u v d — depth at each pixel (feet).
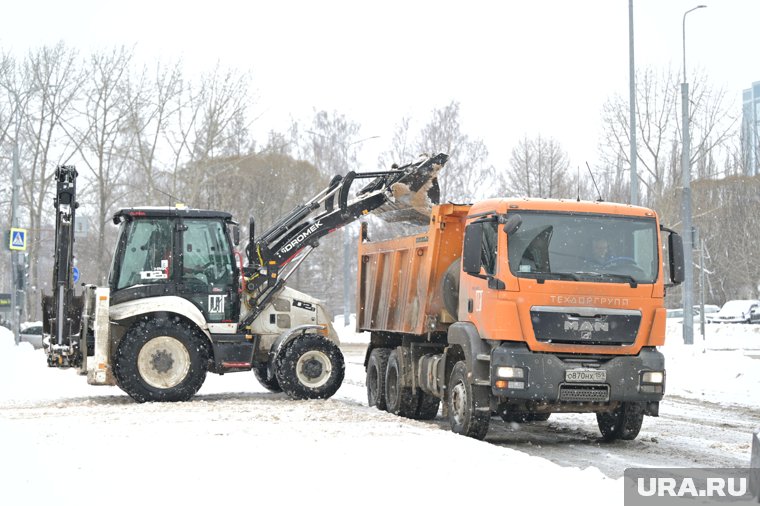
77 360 78.89
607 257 57.31
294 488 37.45
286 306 81.71
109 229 281.95
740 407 82.07
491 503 35.37
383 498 35.91
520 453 46.19
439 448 47.29
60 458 42.88
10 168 252.62
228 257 79.15
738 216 292.61
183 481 38.45
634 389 55.83
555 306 55.88
